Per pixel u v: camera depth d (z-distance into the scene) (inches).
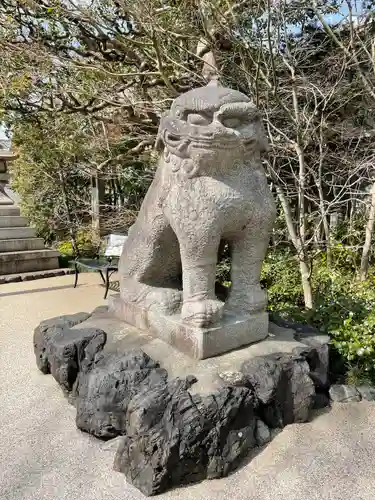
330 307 118.6
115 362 86.4
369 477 71.5
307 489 69.1
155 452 68.6
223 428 73.2
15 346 138.4
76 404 89.9
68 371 96.2
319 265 178.9
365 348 98.3
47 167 318.0
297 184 160.9
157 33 169.2
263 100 161.8
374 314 108.5
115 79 214.2
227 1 141.6
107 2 193.2
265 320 97.4
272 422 84.0
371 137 183.2
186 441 69.8
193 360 86.3
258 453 78.0
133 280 107.0
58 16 189.0
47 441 83.6
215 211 83.3
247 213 87.7
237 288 96.0
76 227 327.3
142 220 101.5
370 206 164.9
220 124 79.7
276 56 164.9
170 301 98.7
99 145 250.5
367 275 173.9
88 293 216.5
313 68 197.0
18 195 402.3
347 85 164.7
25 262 260.1
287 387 86.0
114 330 103.8
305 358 90.3
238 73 173.6
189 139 81.0
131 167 257.0
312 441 81.3
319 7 148.4
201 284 87.9
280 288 163.0
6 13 192.7
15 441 83.8
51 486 71.0
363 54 167.8
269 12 126.6
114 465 74.9
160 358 88.4
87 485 71.0
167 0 182.1
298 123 138.1
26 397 101.5
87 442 83.0
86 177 326.6
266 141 89.0
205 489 69.6
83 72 209.8
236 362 86.3
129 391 80.9
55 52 192.4
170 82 185.3
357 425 86.4
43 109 215.2
